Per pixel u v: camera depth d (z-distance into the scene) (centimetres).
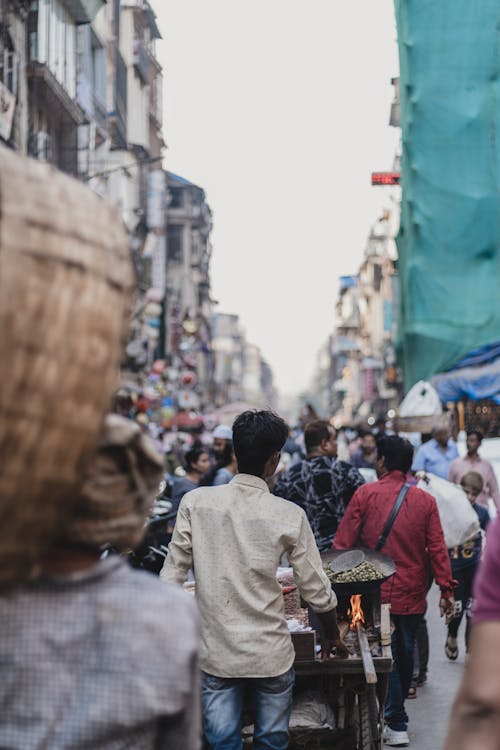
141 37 4697
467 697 180
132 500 196
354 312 9450
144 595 192
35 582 187
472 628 186
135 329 4016
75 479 168
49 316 159
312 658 463
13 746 184
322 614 427
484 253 1838
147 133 4731
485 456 1478
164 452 1933
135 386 3700
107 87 3675
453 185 1809
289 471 652
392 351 5297
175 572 422
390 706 604
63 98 2638
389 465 621
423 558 614
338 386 11050
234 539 413
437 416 1708
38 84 2495
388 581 604
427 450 1147
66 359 161
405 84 1830
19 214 157
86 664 186
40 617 186
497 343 1836
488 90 1775
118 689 185
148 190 4625
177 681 190
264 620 409
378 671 472
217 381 10181
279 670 410
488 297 1834
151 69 5334
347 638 493
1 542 162
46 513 165
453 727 182
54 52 2603
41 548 168
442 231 1841
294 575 421
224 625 408
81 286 163
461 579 782
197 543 417
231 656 406
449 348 1862
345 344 9588
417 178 1839
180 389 5184
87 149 3008
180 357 5450
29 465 159
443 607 607
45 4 2503
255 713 413
